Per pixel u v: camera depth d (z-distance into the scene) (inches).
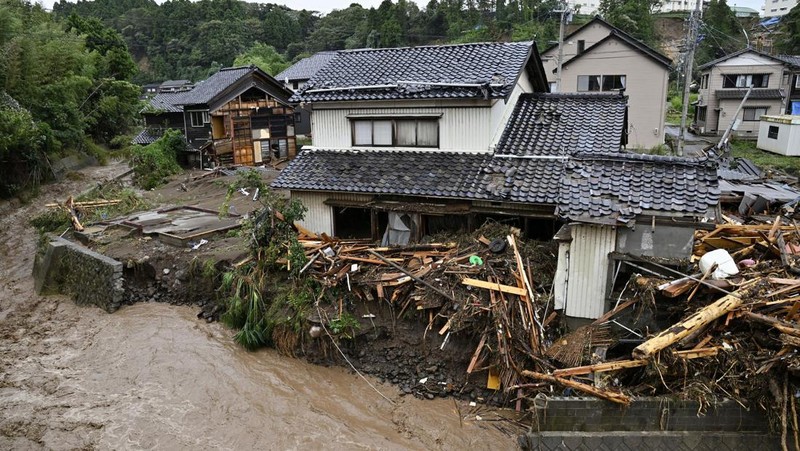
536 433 333.4
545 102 636.7
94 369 469.4
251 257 542.9
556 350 376.2
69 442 371.2
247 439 372.2
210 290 572.1
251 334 481.4
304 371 450.0
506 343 384.8
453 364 417.1
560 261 405.7
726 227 438.3
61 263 657.0
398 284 443.8
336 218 584.4
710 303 352.8
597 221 380.5
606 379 343.0
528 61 657.0
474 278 428.8
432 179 523.2
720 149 769.6
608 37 1197.7
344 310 457.1
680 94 1875.0
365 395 416.2
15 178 1017.5
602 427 330.3
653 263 379.6
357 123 602.5
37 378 454.6
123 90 1599.4
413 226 536.1
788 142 1143.6
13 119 991.0
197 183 1060.5
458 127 556.7
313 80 626.2
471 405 393.7
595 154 442.9
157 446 366.9
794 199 565.0
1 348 509.7
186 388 433.1
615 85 1226.6
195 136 1325.0
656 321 369.7
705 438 319.6
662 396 325.1
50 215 829.8
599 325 382.6
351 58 667.4
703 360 330.3
